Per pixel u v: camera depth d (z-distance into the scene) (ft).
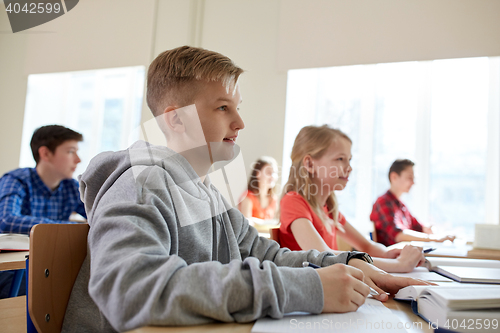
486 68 10.48
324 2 9.84
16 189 6.01
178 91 2.43
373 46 9.39
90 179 2.16
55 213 6.72
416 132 10.80
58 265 2.08
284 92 10.32
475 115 10.50
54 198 6.73
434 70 10.80
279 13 10.39
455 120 10.62
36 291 1.94
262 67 10.54
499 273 2.84
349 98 11.10
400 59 9.20
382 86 11.05
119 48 11.41
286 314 1.67
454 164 10.57
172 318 1.42
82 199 2.25
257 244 2.85
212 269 1.59
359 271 1.90
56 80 13.38
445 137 10.66
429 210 10.63
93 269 1.62
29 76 12.93
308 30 9.91
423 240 8.20
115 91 13.06
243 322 1.52
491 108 10.39
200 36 11.05
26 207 6.27
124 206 1.79
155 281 1.49
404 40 9.20
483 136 10.41
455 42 8.90
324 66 9.72
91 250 1.76
